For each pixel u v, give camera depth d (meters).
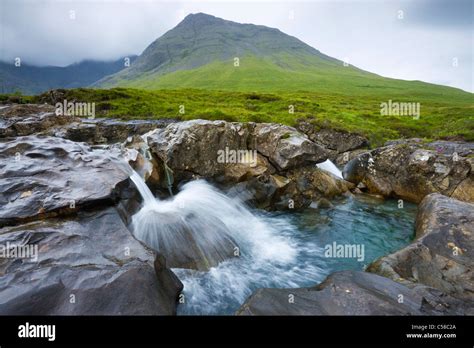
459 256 11.28
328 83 171.25
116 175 14.35
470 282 10.12
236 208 18.45
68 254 9.16
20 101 68.06
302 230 17.64
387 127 44.88
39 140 17.58
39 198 11.54
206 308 10.35
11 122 34.38
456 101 113.38
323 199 21.20
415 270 10.89
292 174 21.75
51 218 11.01
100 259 9.22
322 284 9.60
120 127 38.38
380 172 23.41
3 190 11.78
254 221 18.19
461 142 32.59
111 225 11.27
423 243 12.07
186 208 16.00
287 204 20.36
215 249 13.75
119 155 18.34
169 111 54.75
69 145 17.20
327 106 67.25
